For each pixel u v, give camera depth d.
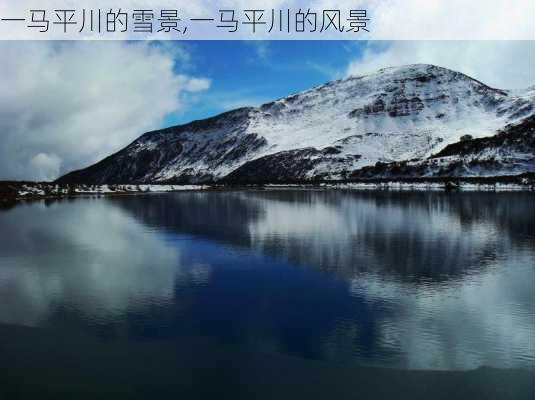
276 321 20.86
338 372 16.17
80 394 14.88
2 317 21.36
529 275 28.72
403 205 81.69
